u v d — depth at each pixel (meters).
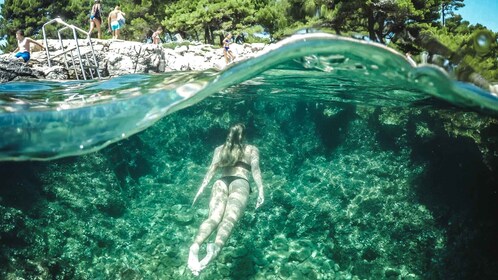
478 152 10.47
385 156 12.58
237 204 8.38
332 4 22.95
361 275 9.39
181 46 21.73
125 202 11.53
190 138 13.59
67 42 15.95
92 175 11.43
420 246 9.83
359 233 10.38
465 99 7.45
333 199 11.49
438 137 11.59
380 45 5.89
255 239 10.29
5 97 7.94
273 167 13.34
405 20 21.86
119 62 15.76
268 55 6.00
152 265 9.38
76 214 10.34
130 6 43.78
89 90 8.71
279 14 29.62
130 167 12.75
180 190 11.97
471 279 8.86
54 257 9.11
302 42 5.81
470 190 10.15
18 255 8.70
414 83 7.13
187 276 9.05
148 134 13.18
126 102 6.63
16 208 9.68
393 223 10.45
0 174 10.10
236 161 8.88
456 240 9.67
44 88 9.41
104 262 9.42
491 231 9.26
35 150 6.91
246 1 33.97
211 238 10.03
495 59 6.30
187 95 6.40
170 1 41.59
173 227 10.59
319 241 10.40
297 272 9.33
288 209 11.30
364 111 13.70
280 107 14.49
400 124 12.78
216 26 38.34
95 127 6.57
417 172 11.58
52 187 10.70
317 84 10.32
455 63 6.18
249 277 9.11
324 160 13.55
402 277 9.27
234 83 7.51
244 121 14.27
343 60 6.75
